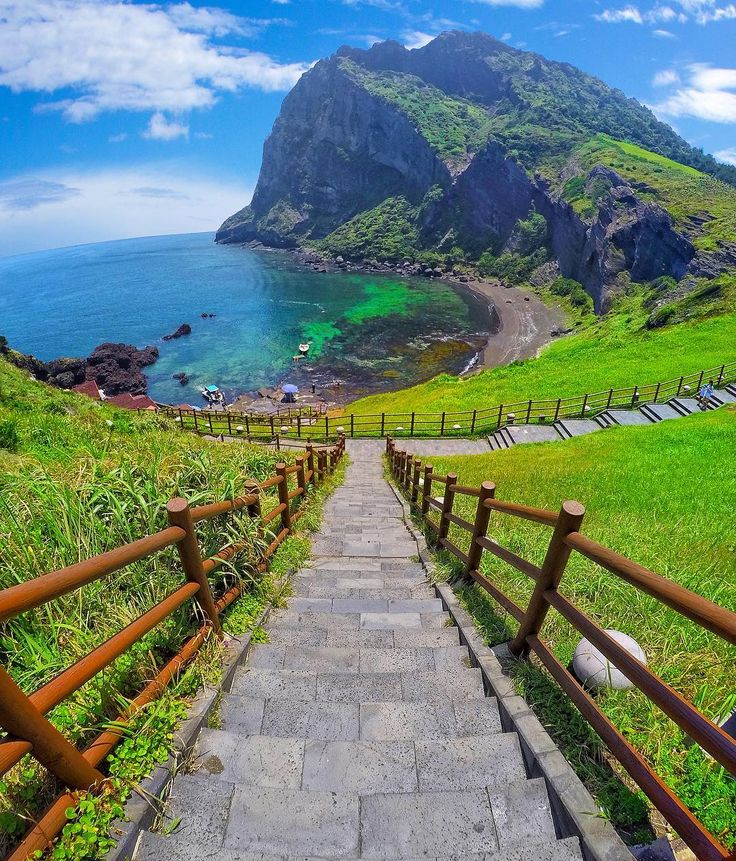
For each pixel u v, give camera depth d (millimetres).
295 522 5703
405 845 1704
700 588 3787
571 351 29828
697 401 16891
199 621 2695
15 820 1543
